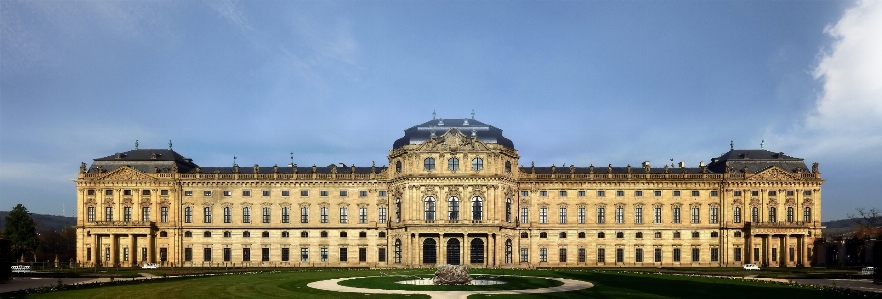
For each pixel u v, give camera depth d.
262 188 155.88
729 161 158.88
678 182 156.50
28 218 165.00
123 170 154.38
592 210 156.25
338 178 155.00
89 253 152.38
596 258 155.12
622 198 156.75
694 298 72.44
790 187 154.75
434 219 145.38
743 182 155.00
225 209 155.50
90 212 154.12
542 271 122.50
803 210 154.25
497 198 146.25
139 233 152.00
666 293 77.44
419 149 147.75
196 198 155.50
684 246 155.62
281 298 72.31
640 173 158.50
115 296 73.69
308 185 155.75
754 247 154.00
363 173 156.50
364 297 73.19
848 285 92.56
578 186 156.62
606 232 155.75
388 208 153.88
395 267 141.00
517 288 83.31
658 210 156.88
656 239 155.88
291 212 155.38
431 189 146.12
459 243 145.75
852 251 166.25
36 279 101.06
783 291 80.00
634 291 79.69
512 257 151.50
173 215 154.50
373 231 154.12
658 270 128.25
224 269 133.00
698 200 156.75
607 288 83.50
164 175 154.88
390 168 154.38
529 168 161.50
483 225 143.12
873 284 94.38
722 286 86.56
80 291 79.00
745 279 99.75
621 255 155.62
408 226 144.50
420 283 92.56
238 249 154.50
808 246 153.50
